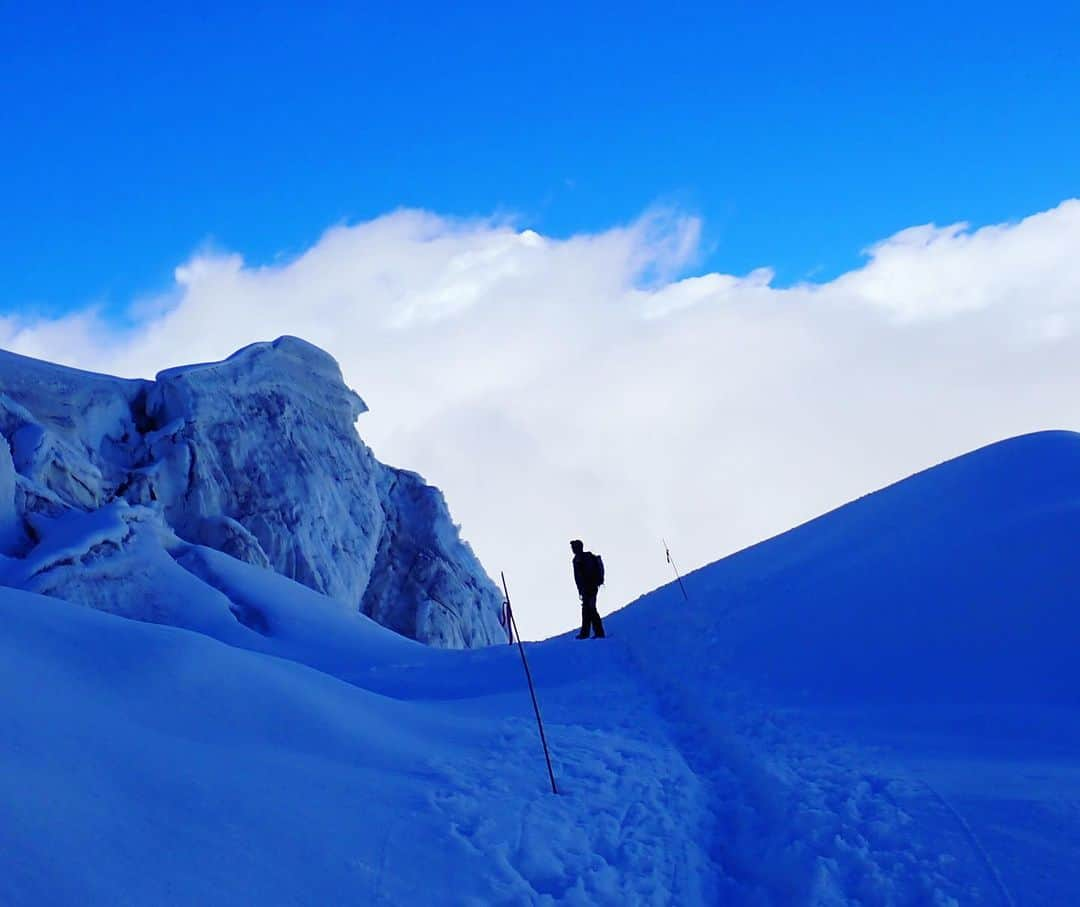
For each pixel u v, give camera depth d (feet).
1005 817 19.30
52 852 14.73
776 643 37.96
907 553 41.78
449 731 27.14
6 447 70.28
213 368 103.76
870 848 19.11
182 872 15.55
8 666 20.13
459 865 18.13
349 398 120.98
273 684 24.08
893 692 30.81
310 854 17.19
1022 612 32.63
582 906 17.75
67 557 64.03
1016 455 48.73
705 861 20.80
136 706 20.98
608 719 33.53
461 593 124.06
